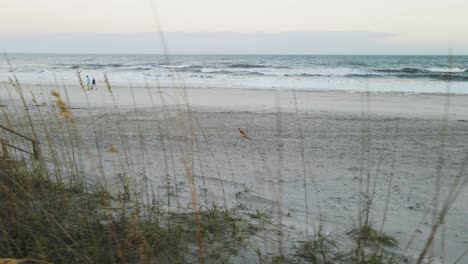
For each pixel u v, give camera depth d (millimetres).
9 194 2541
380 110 12508
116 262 2062
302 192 4375
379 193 4426
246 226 2756
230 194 4070
